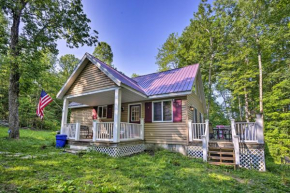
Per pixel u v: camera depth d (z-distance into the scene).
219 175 5.14
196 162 6.69
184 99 8.70
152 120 9.53
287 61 13.09
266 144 11.37
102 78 8.33
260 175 5.57
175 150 8.45
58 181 3.71
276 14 12.04
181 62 20.05
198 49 17.59
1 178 3.56
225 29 16.22
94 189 3.42
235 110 23.50
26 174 3.99
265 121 12.91
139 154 8.07
